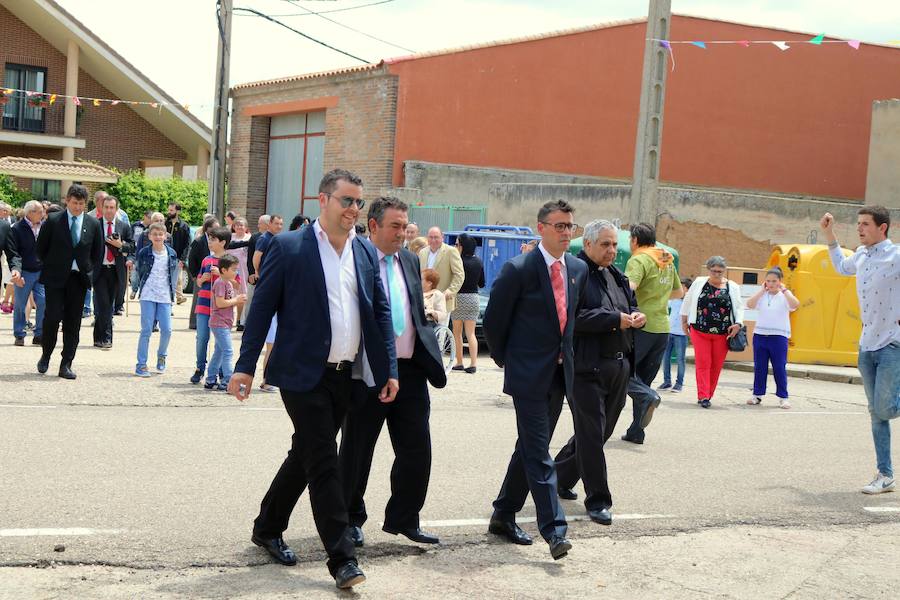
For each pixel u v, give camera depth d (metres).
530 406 5.85
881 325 7.85
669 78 28.47
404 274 5.89
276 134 29.17
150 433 8.62
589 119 27.36
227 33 22.91
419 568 5.43
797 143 30.09
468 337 14.20
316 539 5.84
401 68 24.91
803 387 15.13
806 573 5.71
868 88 30.72
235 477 7.18
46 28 35.25
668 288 9.58
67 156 35.53
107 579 4.97
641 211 17.78
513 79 26.31
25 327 15.03
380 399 5.40
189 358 13.58
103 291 13.83
